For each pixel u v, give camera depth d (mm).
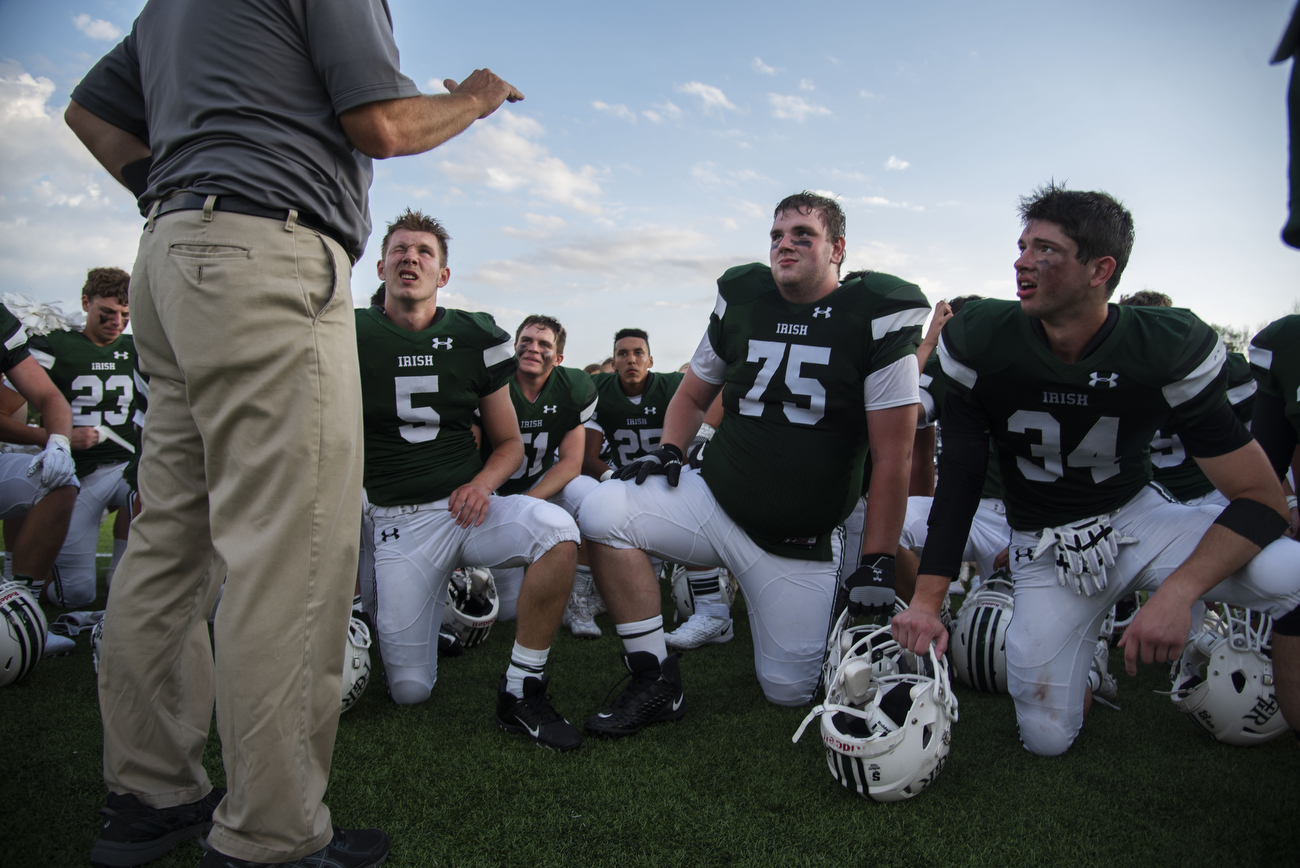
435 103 1521
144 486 1502
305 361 1341
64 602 4059
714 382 2877
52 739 2115
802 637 2562
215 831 1334
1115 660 3246
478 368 2764
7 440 3777
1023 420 2168
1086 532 2195
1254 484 1969
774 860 1604
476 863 1559
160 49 1435
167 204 1355
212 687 1635
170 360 1431
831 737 1853
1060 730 2186
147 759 1505
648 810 1812
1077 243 1904
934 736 1839
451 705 2572
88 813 1694
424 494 2629
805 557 2564
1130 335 2023
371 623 3109
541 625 2311
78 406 4207
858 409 2510
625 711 2324
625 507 2516
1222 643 2240
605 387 4988
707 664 3117
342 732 2293
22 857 1499
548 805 1827
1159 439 3383
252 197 1315
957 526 2107
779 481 2488
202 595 1570
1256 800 1902
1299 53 851
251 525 1333
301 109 1402
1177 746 2273
